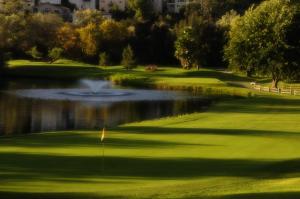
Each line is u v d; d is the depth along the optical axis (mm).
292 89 164000
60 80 192125
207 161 51031
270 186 41562
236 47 166250
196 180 43594
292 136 69625
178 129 77625
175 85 179000
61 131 79438
